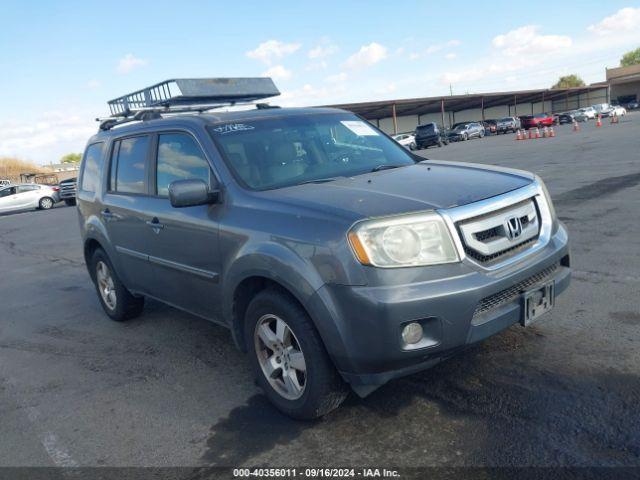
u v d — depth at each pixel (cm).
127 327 558
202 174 392
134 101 677
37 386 438
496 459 275
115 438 342
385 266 276
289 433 323
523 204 330
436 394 343
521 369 361
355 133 452
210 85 593
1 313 679
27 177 4697
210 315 406
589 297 479
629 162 1359
